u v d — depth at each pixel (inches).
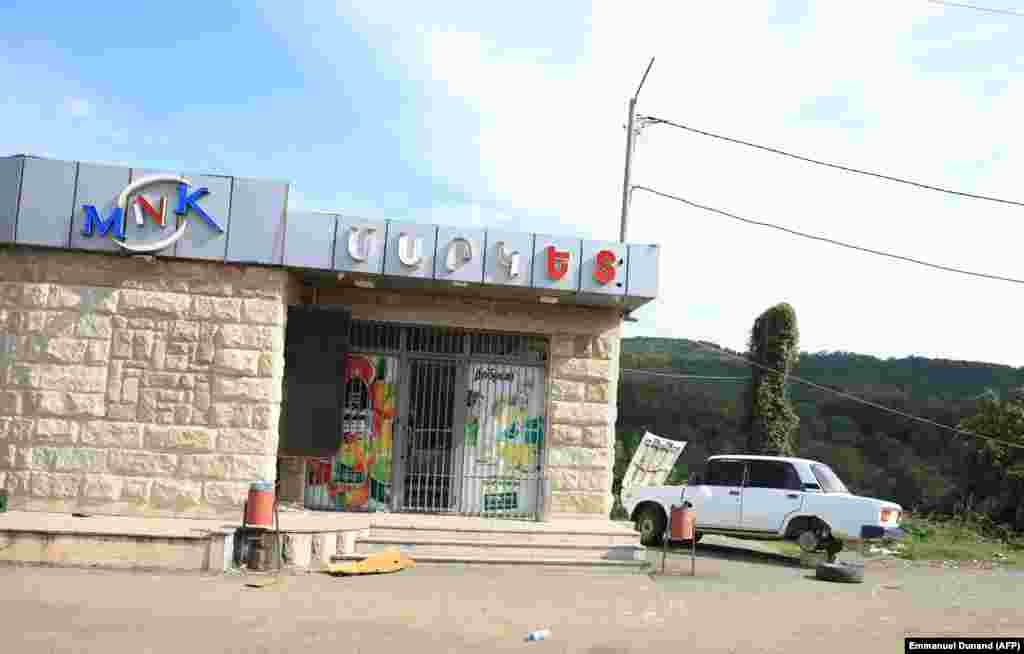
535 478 550.3
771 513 597.9
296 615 317.7
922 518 963.3
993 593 477.4
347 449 539.8
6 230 467.8
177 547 393.1
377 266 494.0
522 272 506.9
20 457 466.3
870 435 1286.9
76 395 471.5
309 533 426.0
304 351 503.2
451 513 541.6
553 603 369.4
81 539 386.9
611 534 493.7
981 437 1011.3
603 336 556.7
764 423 956.0
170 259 481.4
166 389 476.1
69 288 475.8
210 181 482.3
